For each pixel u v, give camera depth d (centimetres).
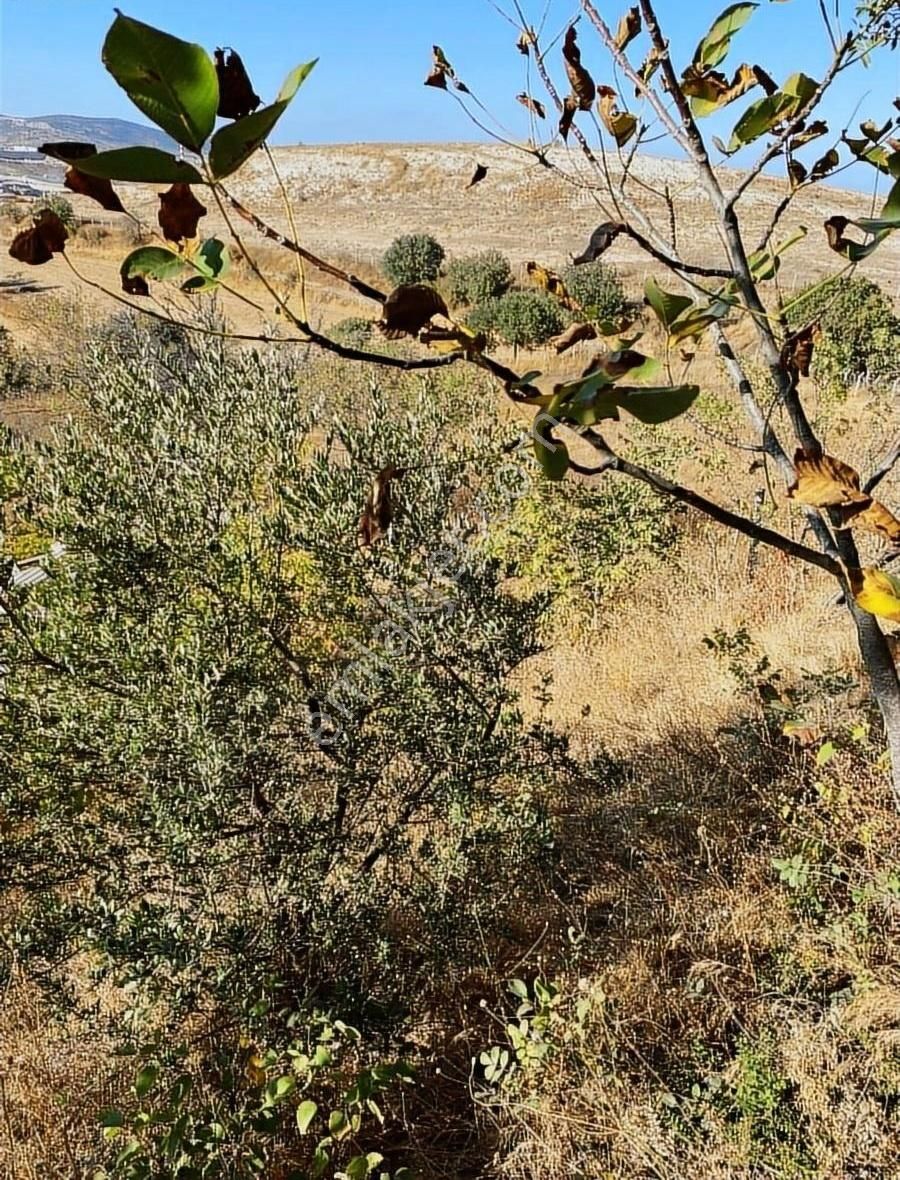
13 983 362
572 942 328
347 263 3406
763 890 327
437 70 114
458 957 340
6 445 334
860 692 395
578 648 695
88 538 322
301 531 342
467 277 2906
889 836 302
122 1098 321
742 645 434
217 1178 249
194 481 338
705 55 106
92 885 344
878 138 104
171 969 292
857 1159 223
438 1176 275
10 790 320
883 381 954
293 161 6169
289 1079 251
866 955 273
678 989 300
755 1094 246
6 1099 326
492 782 374
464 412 441
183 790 299
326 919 315
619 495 719
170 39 44
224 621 333
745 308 93
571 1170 247
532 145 118
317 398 409
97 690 326
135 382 349
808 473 72
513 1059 307
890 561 117
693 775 432
